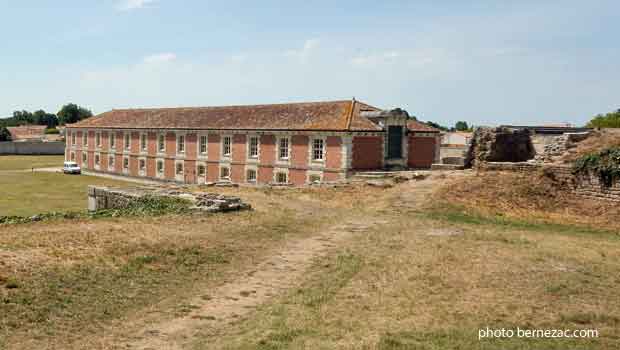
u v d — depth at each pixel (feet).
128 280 42.50
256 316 35.60
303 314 35.12
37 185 186.50
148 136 211.82
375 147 146.30
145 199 85.35
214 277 45.16
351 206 84.94
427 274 43.19
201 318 35.63
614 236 62.34
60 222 65.46
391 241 56.90
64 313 35.22
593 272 43.86
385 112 148.56
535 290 38.93
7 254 44.80
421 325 32.48
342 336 30.81
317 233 63.77
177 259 48.96
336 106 157.89
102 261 45.80
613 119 232.32
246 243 56.95
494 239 57.31
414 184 94.07
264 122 167.02
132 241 52.95
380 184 97.40
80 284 40.32
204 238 57.36
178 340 31.76
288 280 44.57
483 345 29.14
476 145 105.60
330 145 143.64
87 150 253.65
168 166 202.28
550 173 82.84
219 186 109.81
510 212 74.69
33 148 366.63
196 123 192.24
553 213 74.43
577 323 33.01
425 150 160.45
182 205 79.10
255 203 85.40
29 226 62.18
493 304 36.06
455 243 54.80
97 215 72.18
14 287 37.86
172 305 38.09
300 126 152.76
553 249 52.26
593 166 76.13
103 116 258.98
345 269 46.21
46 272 41.42
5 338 30.91
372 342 29.50
